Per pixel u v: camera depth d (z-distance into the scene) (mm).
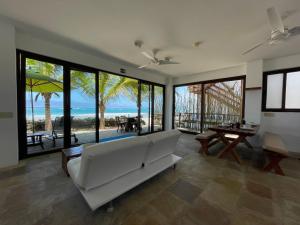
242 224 1431
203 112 5824
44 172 2445
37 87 3555
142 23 2449
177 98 6785
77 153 2412
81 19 2367
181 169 2670
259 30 2590
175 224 1425
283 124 3854
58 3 1997
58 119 3645
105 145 1470
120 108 8484
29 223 1407
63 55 3391
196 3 1946
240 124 3697
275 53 3611
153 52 3627
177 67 4945
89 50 3625
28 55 2969
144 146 1896
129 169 1912
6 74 2580
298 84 3695
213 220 1480
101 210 1598
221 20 2314
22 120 2977
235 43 3098
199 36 2838
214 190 2004
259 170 2637
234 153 3080
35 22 2477
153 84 6121
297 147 3674
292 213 1586
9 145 2660
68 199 1770
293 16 2133
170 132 2375
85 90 3967
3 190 1931
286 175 2455
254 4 1935
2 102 2564
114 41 3125
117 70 4598
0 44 2500
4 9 2129
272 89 4047
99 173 1544
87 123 4109
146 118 6137
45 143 3971
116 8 2082
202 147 3564
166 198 1823
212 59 4090
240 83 5324
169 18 2297
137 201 1760
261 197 1857
